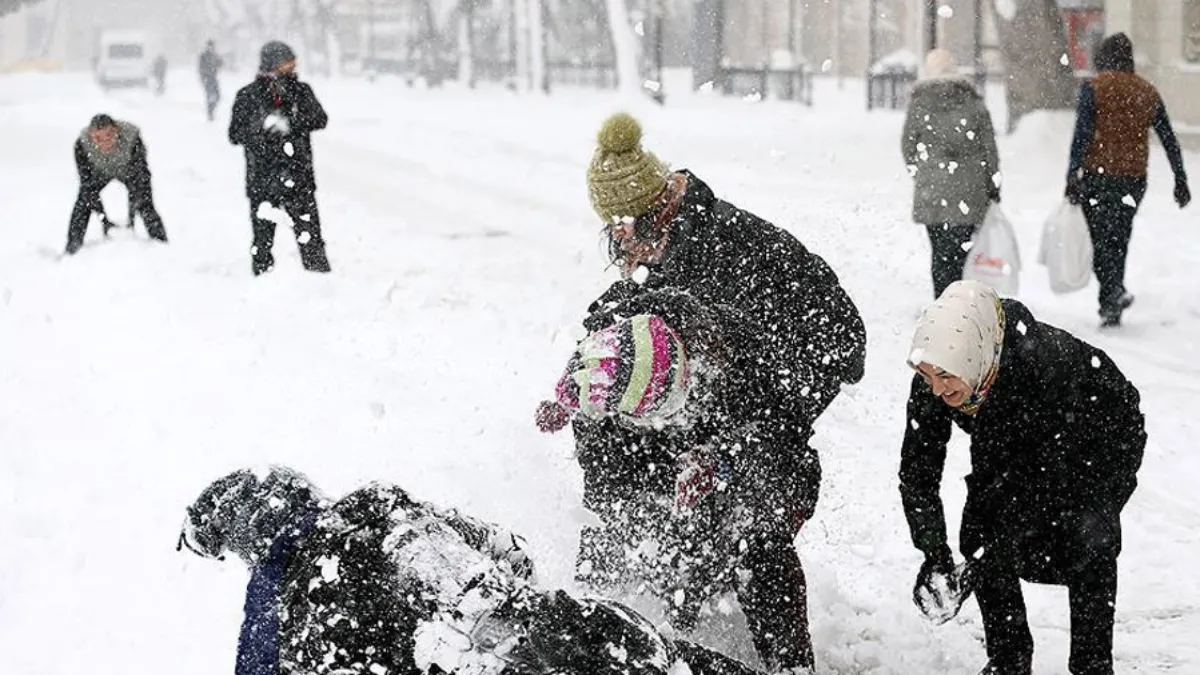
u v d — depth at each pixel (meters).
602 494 4.87
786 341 4.99
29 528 6.85
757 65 41.50
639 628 3.42
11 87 61.81
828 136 24.95
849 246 13.34
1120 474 4.61
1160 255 13.40
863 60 44.28
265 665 3.58
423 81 55.47
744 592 4.98
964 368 4.31
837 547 6.50
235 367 9.46
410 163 25.33
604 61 45.66
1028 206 16.80
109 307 11.63
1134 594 6.09
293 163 12.90
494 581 3.49
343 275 13.17
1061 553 4.67
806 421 4.95
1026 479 4.61
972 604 5.96
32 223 17.14
